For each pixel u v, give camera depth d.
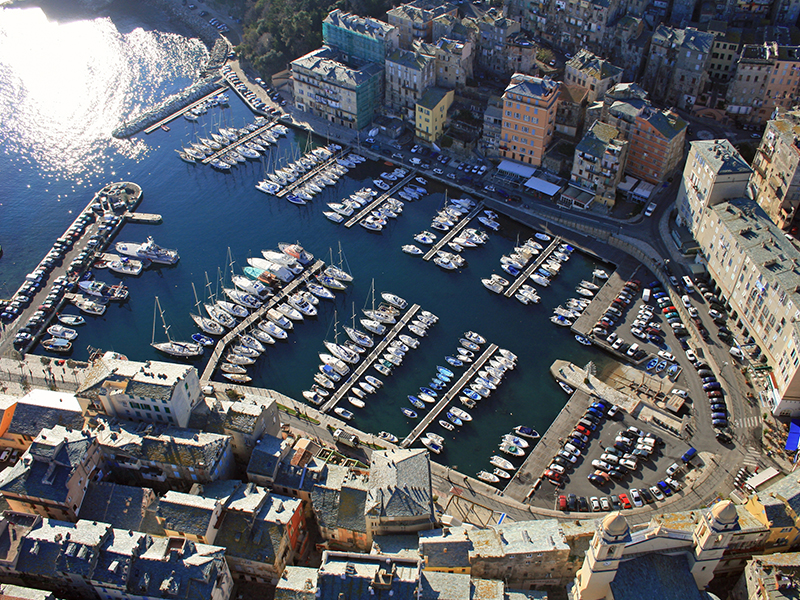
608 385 182.38
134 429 151.88
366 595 121.56
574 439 168.38
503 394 183.75
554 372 187.25
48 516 140.12
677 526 122.69
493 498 157.12
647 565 118.94
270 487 146.50
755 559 126.44
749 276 183.62
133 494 141.12
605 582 118.38
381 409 181.50
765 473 154.38
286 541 134.50
